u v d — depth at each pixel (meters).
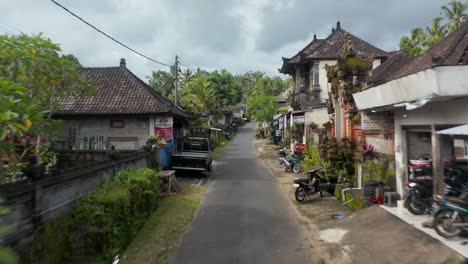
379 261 4.10
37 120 3.93
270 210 7.54
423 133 6.03
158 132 12.91
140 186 6.45
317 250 5.07
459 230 4.21
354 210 7.06
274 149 22.98
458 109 4.55
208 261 4.73
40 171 3.87
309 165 13.20
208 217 6.95
